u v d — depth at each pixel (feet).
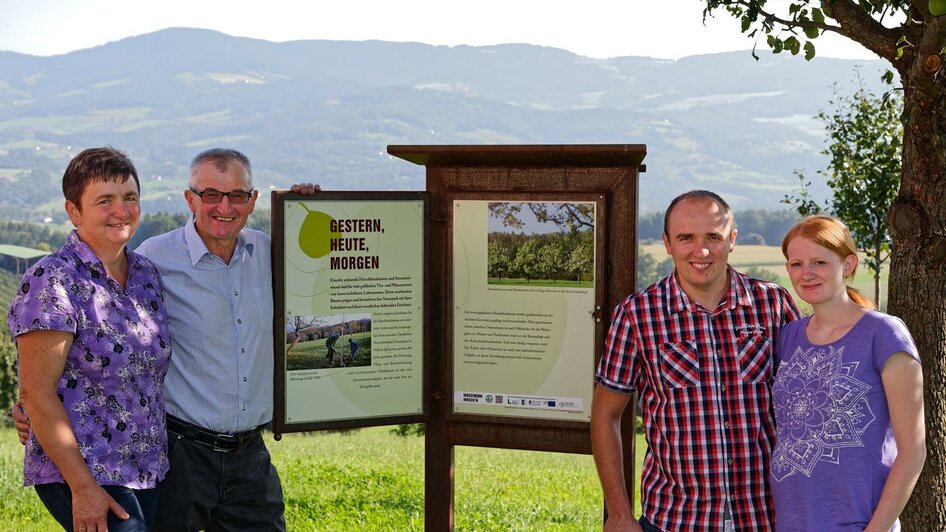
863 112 43.45
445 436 16.67
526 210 15.87
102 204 11.98
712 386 12.37
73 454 11.43
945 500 16.46
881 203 42.63
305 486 29.25
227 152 14.20
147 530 12.55
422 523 23.91
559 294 15.81
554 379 15.96
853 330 11.27
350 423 16.06
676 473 12.48
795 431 11.35
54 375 11.48
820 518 11.01
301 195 15.51
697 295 12.67
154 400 12.56
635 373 13.05
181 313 14.01
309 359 15.74
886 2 16.98
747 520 12.29
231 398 14.30
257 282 15.02
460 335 16.34
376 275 16.05
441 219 16.28
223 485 14.28
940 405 16.46
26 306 11.44
